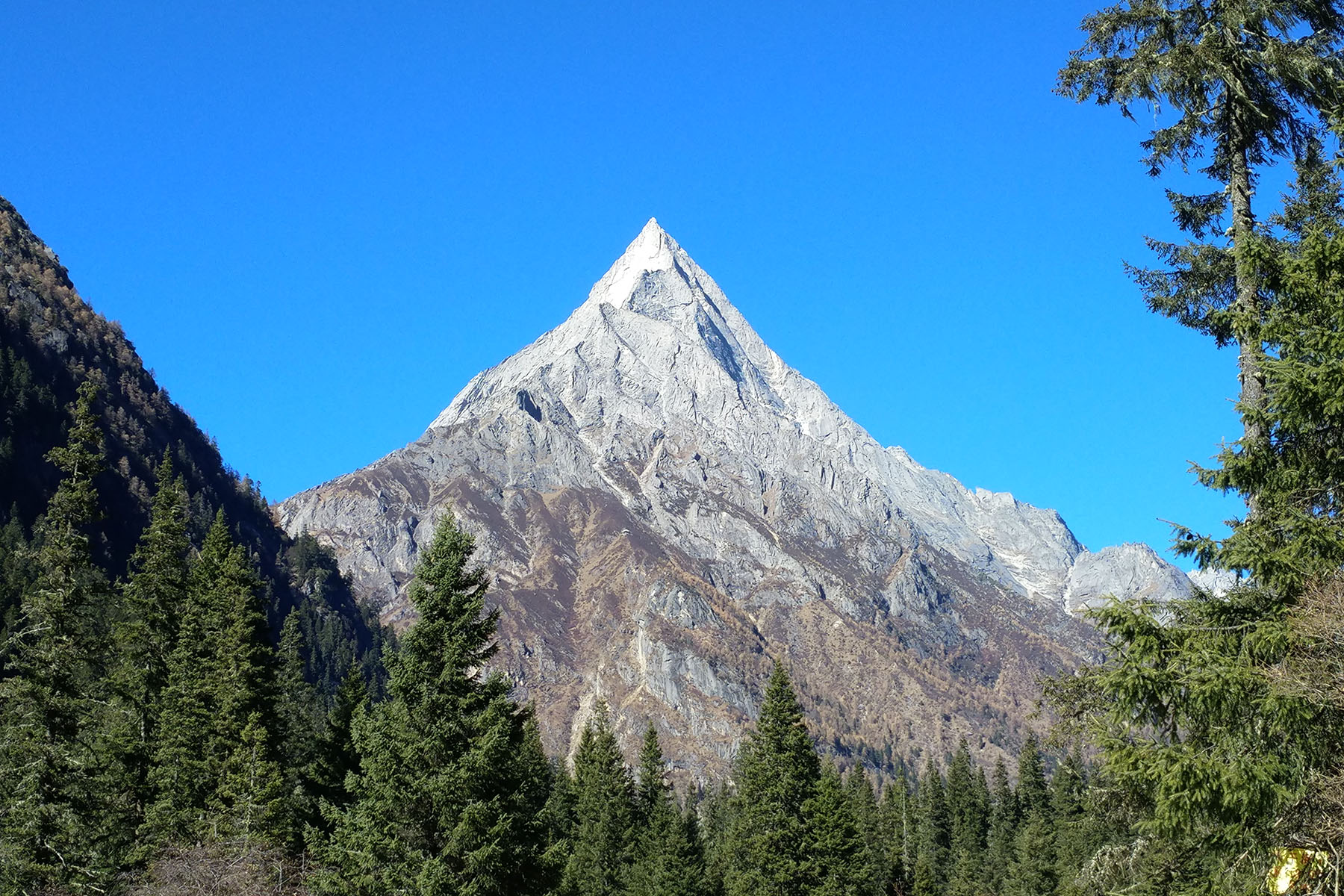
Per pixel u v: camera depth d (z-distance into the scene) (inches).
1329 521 700.7
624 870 3201.3
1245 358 842.8
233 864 1599.4
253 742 1879.9
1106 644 778.8
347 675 2277.3
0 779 1502.2
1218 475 745.6
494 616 1406.3
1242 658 697.0
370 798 1315.2
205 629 2022.6
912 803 5231.3
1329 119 832.3
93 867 1536.7
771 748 2709.2
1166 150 903.7
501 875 1291.8
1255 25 860.0
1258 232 844.6
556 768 3922.2
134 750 1866.4
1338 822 633.6
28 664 1563.7
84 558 1659.7
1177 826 697.6
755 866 2664.9
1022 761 4424.2
